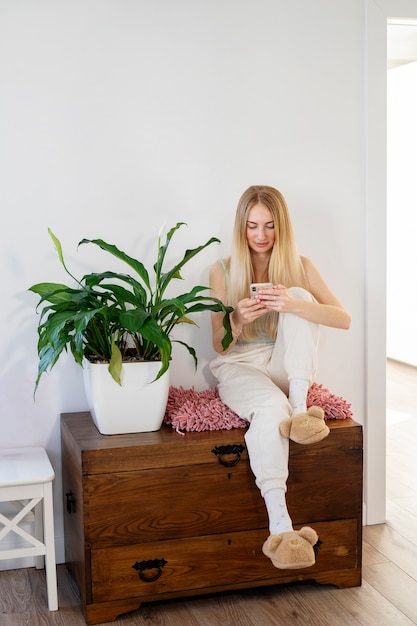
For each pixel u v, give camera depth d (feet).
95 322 7.75
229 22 8.92
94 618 7.43
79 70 8.52
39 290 8.07
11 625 7.42
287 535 7.15
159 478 7.49
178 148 8.90
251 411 7.80
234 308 8.51
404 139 18.72
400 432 13.84
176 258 9.01
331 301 8.74
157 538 7.55
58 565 8.82
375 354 9.70
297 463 7.86
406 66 18.33
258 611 7.63
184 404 8.29
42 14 8.36
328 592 8.04
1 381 8.62
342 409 8.34
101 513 7.36
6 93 8.32
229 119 9.03
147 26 8.68
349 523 8.09
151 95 8.76
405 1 9.34
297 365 8.05
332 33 9.25
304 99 9.25
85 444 7.45
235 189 9.12
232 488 7.72
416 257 18.70
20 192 8.46
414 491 10.93
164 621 7.45
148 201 8.86
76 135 8.57
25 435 8.77
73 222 8.66
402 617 7.48
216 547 7.73
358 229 9.57
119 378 7.50
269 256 8.77
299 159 9.30
